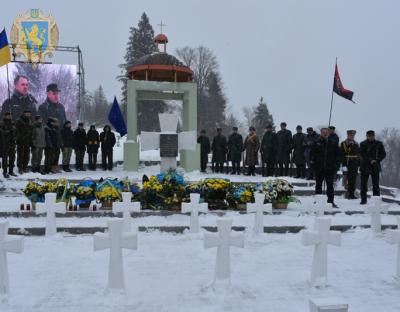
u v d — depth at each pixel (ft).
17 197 36.24
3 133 40.14
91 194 30.07
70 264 20.04
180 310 14.96
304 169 47.11
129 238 16.48
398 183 213.87
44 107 76.84
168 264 20.07
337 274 19.03
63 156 49.88
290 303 15.67
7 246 16.25
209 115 173.17
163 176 32.17
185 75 56.18
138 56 156.04
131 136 52.70
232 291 16.74
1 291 16.24
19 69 75.92
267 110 202.08
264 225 26.68
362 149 35.45
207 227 26.27
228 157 51.67
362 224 27.81
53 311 14.85
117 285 16.53
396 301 16.01
